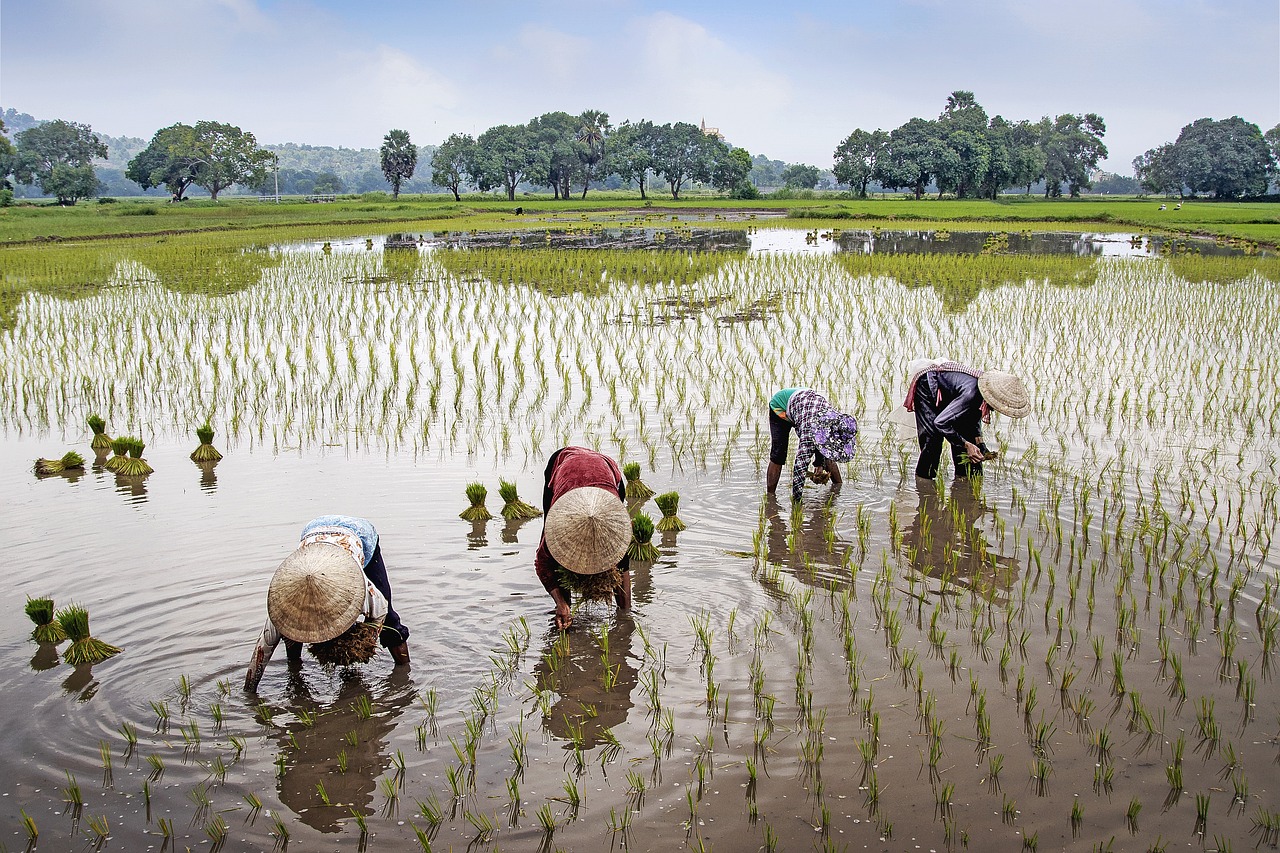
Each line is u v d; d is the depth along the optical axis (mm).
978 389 8820
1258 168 107188
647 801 4570
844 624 6246
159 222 53750
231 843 4312
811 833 4324
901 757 4859
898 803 4512
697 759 4887
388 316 18844
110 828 4406
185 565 7152
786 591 6809
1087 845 4199
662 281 24500
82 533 7840
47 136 131625
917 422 9203
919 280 24125
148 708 5387
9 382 13312
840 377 13242
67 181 108250
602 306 20172
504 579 6984
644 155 105062
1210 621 6242
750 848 4242
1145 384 12805
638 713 5312
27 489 9039
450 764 4895
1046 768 4711
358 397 12422
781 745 4992
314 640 5059
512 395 12516
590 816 4469
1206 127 110875
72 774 4801
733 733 5105
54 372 13805
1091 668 5684
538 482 9195
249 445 10469
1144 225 52281
